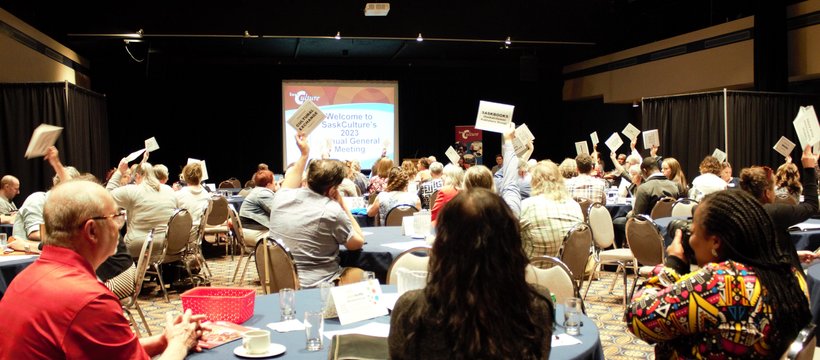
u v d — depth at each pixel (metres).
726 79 11.97
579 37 13.57
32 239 5.32
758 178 4.02
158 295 6.70
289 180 4.62
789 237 3.21
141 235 6.29
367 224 7.47
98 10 11.45
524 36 13.16
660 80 13.59
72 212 1.97
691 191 7.47
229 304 2.63
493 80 17.97
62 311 1.88
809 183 4.28
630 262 6.24
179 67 16.80
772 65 11.02
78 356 1.88
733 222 2.07
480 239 1.57
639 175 8.86
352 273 4.30
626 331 5.14
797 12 10.95
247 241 7.21
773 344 2.02
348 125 16.88
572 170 8.25
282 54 16.48
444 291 1.57
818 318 3.41
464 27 12.69
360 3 11.86
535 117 17.81
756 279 2.03
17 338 1.89
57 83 10.12
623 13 12.70
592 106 17.02
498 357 1.54
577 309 2.53
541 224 4.77
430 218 5.16
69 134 10.24
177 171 17.02
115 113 16.08
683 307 2.04
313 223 4.16
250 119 17.33
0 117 9.93
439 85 17.95
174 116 16.89
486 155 18.20
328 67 17.45
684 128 11.52
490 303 1.55
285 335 2.49
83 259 1.99
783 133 11.02
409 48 15.66
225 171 17.33
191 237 7.05
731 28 11.84
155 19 11.80
